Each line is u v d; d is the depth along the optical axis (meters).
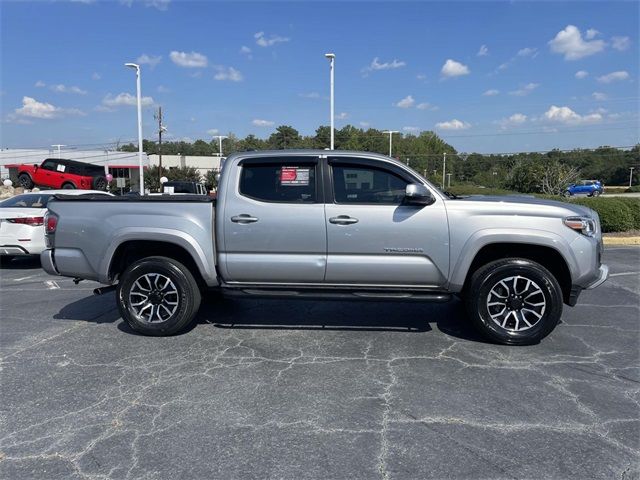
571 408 3.74
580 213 4.99
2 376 4.38
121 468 3.01
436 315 6.22
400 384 4.16
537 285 4.95
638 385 4.15
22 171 29.91
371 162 5.12
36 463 3.07
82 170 29.31
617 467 3.00
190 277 5.34
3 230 9.62
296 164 5.18
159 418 3.61
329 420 3.56
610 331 5.61
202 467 3.02
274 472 2.96
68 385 4.18
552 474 2.94
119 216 5.31
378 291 5.16
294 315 6.21
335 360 4.70
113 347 5.10
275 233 5.11
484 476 2.92
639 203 14.37
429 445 3.24
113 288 5.62
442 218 4.98
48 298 7.38
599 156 100.06
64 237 5.43
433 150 125.88
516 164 51.59
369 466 3.02
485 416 3.62
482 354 4.85
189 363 4.64
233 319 6.05
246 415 3.64
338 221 5.04
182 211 5.24
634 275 8.85
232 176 5.22
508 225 4.90
